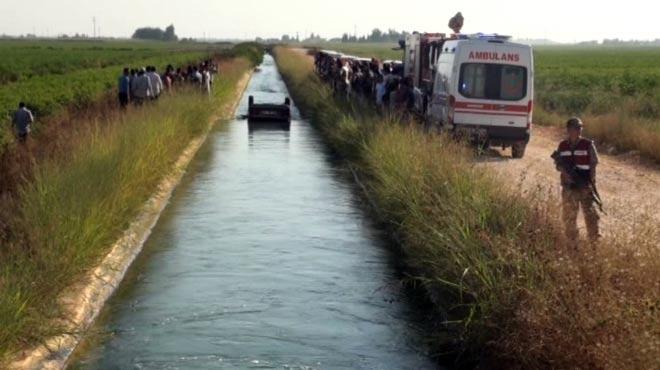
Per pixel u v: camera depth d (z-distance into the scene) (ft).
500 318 23.34
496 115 65.36
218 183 56.54
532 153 70.03
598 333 19.70
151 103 72.69
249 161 67.21
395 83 74.84
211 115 94.27
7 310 23.34
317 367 24.64
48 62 241.96
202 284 33.01
